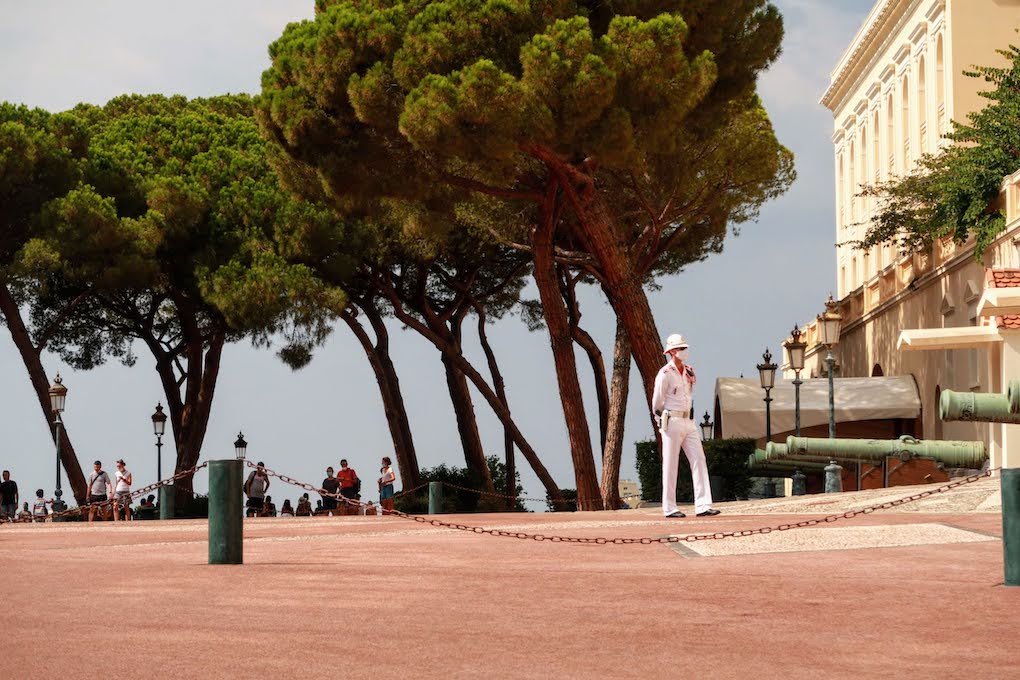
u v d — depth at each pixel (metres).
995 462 26.91
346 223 42.44
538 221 34.06
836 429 49.50
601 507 32.09
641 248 34.59
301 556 12.60
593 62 25.84
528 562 11.59
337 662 6.44
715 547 12.42
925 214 44.22
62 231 40.69
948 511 17.30
